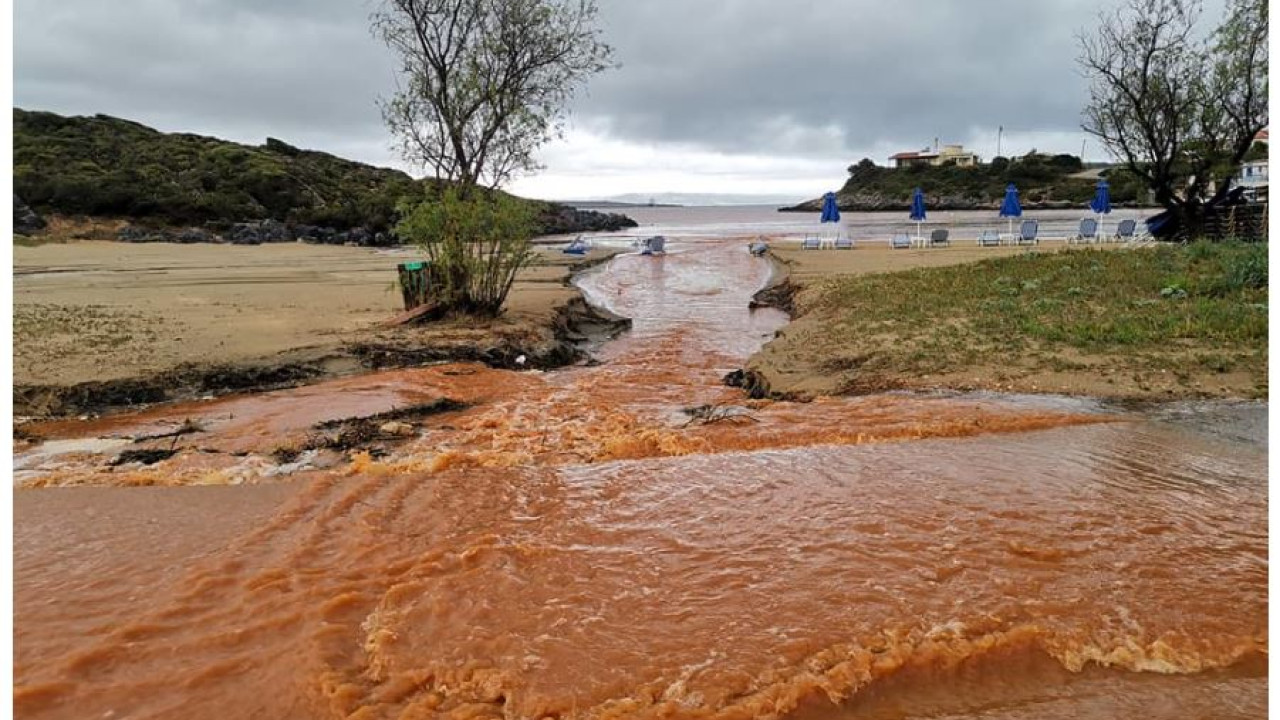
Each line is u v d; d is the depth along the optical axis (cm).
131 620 406
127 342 1231
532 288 2180
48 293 1970
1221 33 2398
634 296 2308
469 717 321
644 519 540
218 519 553
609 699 331
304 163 7750
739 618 396
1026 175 11794
